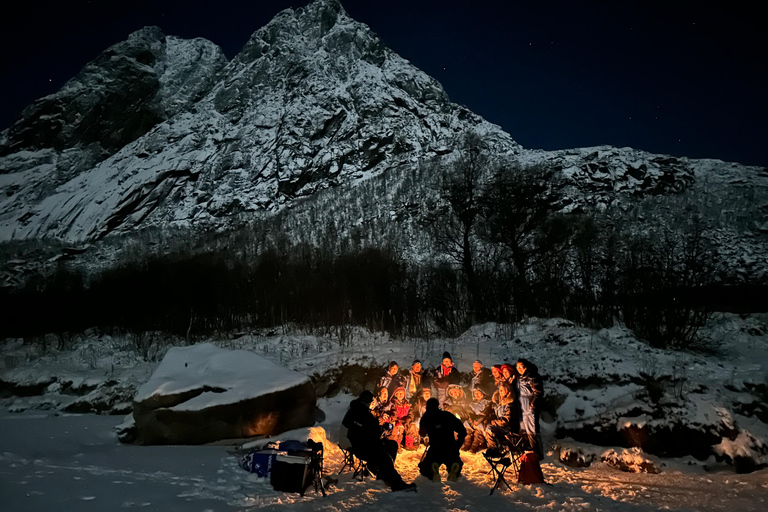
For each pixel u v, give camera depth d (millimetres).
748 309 16797
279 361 13703
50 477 6883
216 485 6773
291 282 21703
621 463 7816
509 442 7527
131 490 6395
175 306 19984
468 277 20141
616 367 9703
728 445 7820
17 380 13031
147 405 9445
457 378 10703
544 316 15984
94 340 17578
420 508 5945
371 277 19719
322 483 6824
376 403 9305
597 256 21406
